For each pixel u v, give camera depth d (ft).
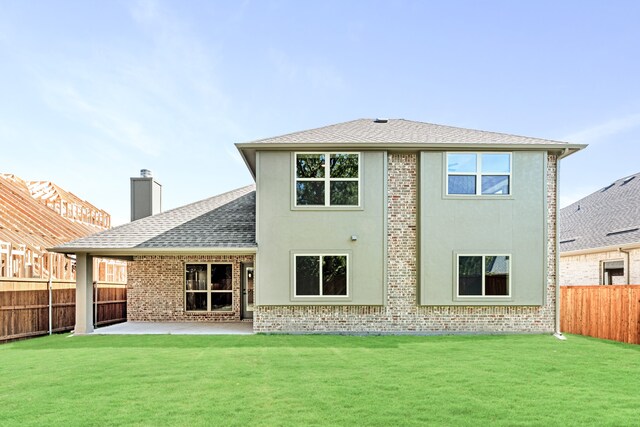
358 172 42.75
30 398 21.03
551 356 30.96
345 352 32.14
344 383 23.41
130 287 54.70
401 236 42.86
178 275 54.70
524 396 21.27
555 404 20.12
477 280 42.06
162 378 24.56
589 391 22.18
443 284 41.91
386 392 21.79
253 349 33.45
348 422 17.85
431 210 42.27
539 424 17.76
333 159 42.83
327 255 42.32
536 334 41.86
